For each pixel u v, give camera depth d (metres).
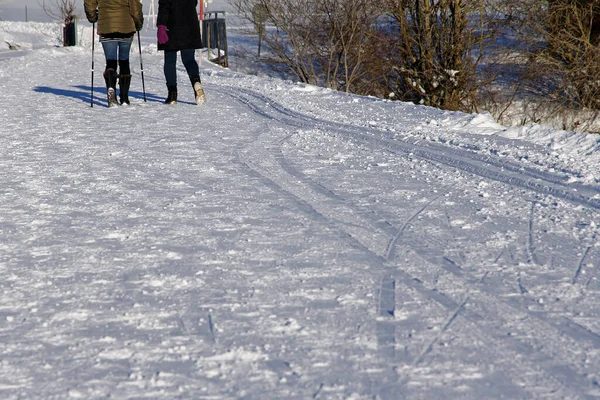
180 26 13.05
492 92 25.77
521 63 25.64
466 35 25.84
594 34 24.34
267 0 31.89
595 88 22.81
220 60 33.88
